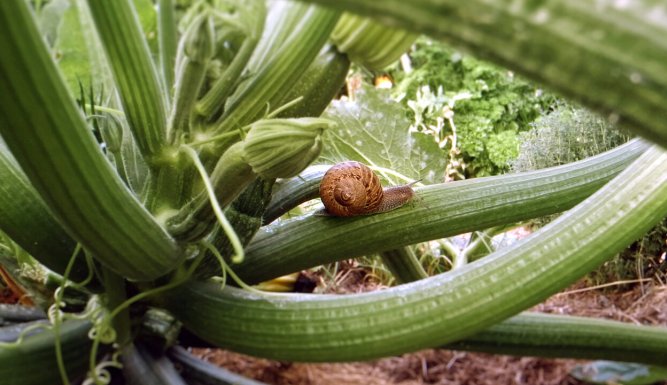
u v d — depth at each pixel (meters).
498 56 0.10
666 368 0.34
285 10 0.23
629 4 0.09
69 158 0.17
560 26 0.09
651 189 0.23
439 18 0.10
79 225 0.19
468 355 0.44
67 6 0.32
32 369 0.25
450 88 0.37
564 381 0.41
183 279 0.24
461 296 0.22
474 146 0.34
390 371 0.44
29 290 0.28
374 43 0.27
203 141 0.22
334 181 0.27
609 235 0.23
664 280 0.36
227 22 0.18
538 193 0.28
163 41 0.22
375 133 0.35
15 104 0.15
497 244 0.38
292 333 0.23
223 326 0.24
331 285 0.46
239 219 0.24
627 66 0.09
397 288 0.23
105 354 0.28
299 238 0.28
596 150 0.32
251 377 0.43
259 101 0.23
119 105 0.27
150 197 0.23
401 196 0.28
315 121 0.19
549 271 0.23
